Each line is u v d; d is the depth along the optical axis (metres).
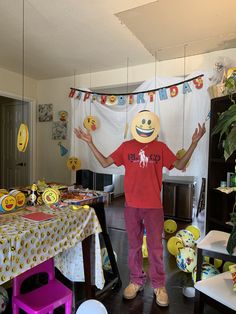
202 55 2.87
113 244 2.89
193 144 1.78
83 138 1.91
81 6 1.93
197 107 2.78
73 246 1.51
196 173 2.80
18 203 1.50
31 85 4.07
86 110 3.47
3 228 1.18
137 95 3.14
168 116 2.94
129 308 1.74
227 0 1.78
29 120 4.16
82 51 2.86
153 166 1.76
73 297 1.68
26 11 2.01
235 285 1.26
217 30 2.25
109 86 3.58
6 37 2.51
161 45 2.62
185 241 2.50
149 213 1.76
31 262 1.18
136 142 1.83
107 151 3.34
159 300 1.76
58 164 4.04
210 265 1.99
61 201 1.70
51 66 3.42
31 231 1.17
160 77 3.05
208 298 1.33
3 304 1.48
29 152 4.16
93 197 1.88
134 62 3.20
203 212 3.92
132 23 2.15
